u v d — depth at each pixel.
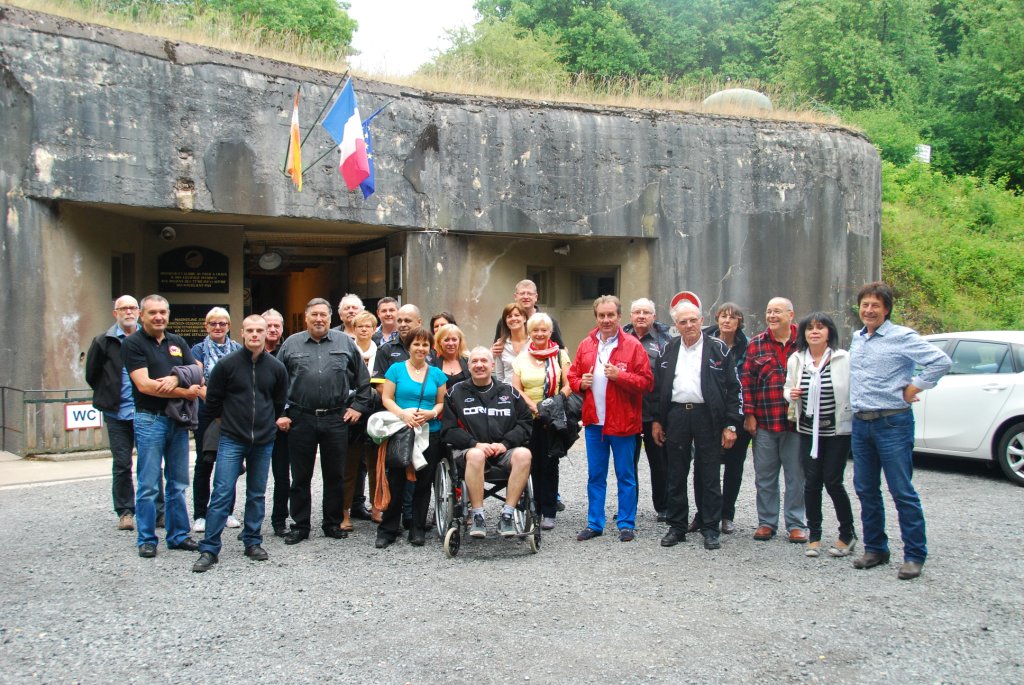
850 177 14.96
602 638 4.61
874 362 5.84
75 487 8.68
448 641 4.57
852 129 15.34
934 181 23.75
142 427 6.18
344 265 15.31
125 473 6.93
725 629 4.74
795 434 6.69
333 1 26.41
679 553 6.39
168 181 10.98
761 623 4.83
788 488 6.77
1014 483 9.02
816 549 6.30
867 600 5.23
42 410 10.31
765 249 14.40
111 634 4.67
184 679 4.09
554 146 13.30
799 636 4.63
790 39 28.39
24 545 6.48
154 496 6.23
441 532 6.70
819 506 6.34
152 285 12.88
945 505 8.01
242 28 12.84
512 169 13.08
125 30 11.06
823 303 14.76
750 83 17.50
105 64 10.61
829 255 14.80
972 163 26.47
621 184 13.64
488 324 13.48
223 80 11.34
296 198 11.77
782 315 6.64
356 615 4.98
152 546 6.21
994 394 9.16
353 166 10.55
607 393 6.71
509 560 6.21
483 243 13.39
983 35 26.47
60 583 5.56
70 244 10.84
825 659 4.32
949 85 27.81
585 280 14.86
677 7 32.03
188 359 6.34
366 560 6.21
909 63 28.16
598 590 5.46
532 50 27.77
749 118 14.58
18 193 10.18
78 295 11.01
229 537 6.90
